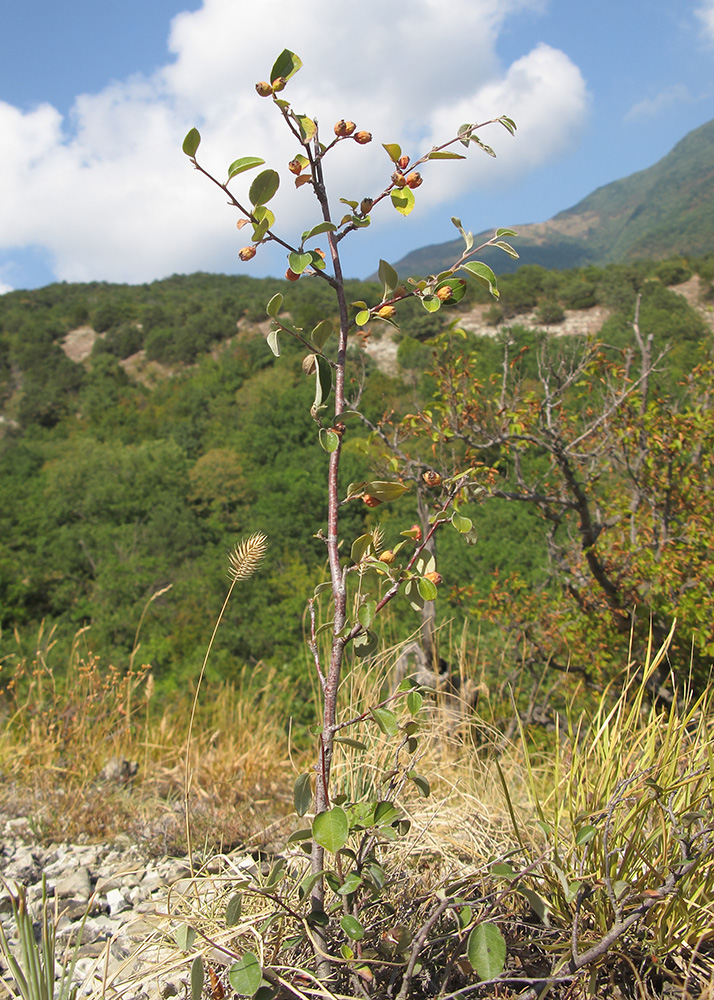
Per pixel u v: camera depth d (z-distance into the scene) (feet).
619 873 4.98
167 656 53.47
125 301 271.08
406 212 4.49
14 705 14.39
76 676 13.69
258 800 10.17
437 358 15.35
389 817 4.46
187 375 193.57
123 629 58.29
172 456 121.29
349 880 4.21
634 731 6.50
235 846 8.50
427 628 11.05
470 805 7.42
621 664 15.30
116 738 12.32
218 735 13.47
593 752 6.82
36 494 112.37
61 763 11.75
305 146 4.38
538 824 5.30
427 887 5.65
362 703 8.57
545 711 14.90
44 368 208.13
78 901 7.14
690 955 4.93
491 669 16.07
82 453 132.87
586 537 15.80
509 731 11.26
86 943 6.28
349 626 4.59
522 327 61.00
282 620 54.54
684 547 16.16
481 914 4.63
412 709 4.32
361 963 4.28
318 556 81.10
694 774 5.24
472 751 9.10
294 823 8.95
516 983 4.75
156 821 9.48
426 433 15.93
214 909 5.57
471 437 15.96
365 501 4.40
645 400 16.79
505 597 18.69
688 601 14.07
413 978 4.64
